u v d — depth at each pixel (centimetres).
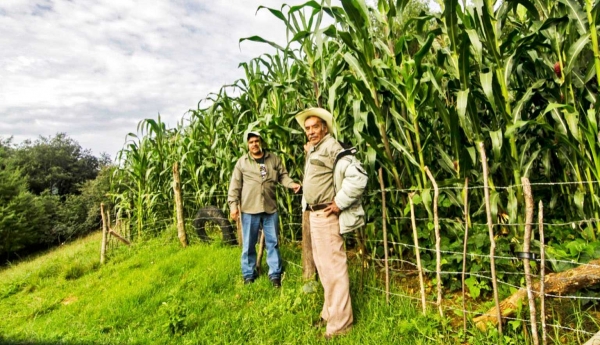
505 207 276
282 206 458
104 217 560
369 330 246
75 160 3089
